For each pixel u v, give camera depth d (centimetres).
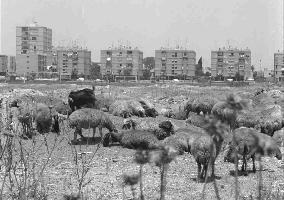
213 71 14212
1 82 9550
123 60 14675
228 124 398
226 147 1638
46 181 1267
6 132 962
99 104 3422
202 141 1412
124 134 2084
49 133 2195
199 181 1438
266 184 1381
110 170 1556
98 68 17012
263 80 12462
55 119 2233
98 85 8419
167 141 1784
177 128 2408
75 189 1226
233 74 14088
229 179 1473
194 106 3178
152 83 9856
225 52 14088
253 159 1609
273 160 1845
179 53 14225
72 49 14562
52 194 1121
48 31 15738
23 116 2023
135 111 3177
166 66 14362
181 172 1576
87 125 2092
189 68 14275
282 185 1375
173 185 1384
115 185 1333
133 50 14612
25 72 14888
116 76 13750
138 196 1213
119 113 3120
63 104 3067
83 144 2064
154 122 2414
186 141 1784
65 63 14550
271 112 2341
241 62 14062
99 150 1967
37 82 9612
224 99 402
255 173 1588
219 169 1638
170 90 6812
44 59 15350
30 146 1752
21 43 15300
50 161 1562
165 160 470
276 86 8344
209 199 1216
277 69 13925
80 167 1547
